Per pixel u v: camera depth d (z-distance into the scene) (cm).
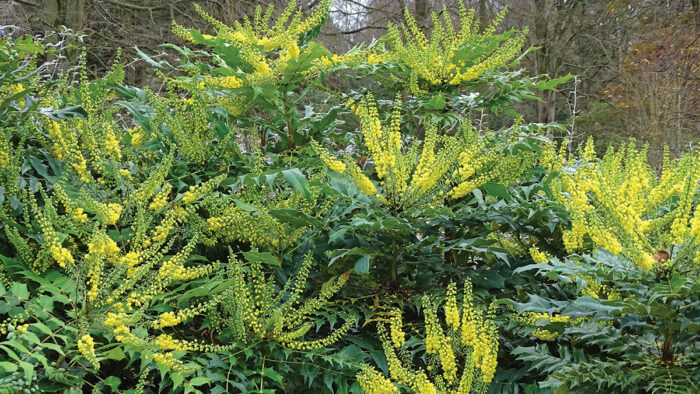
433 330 201
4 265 189
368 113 241
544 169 272
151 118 242
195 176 241
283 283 236
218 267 205
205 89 270
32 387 158
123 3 804
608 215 185
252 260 216
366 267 216
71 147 219
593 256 193
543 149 255
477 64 312
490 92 325
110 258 192
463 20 322
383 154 222
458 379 216
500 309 255
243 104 279
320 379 216
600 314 188
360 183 224
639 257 172
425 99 304
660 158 863
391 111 324
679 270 177
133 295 181
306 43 306
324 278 249
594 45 1244
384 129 228
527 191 262
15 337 155
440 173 220
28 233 200
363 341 228
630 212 178
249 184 234
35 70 239
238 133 325
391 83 324
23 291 175
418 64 302
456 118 297
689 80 1040
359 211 250
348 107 311
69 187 213
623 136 1068
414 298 239
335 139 316
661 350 190
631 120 1102
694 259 170
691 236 169
